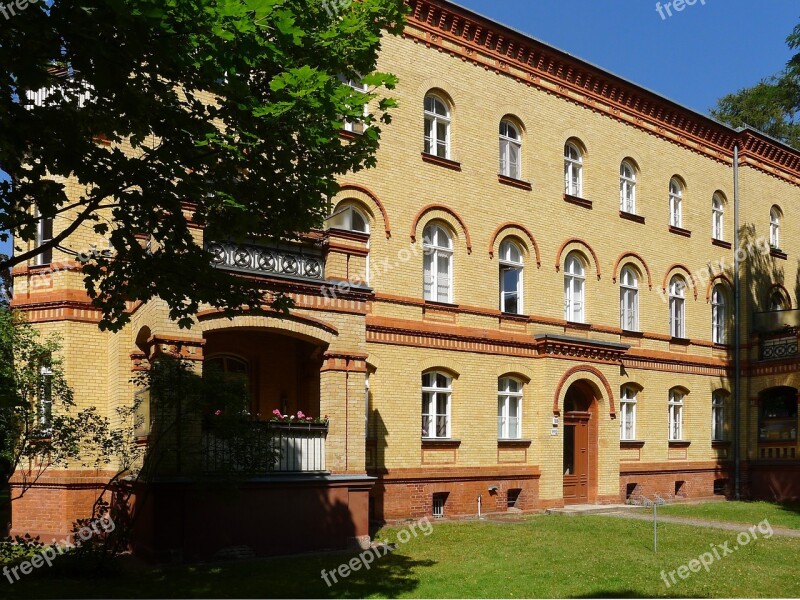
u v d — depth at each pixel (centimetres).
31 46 831
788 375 2744
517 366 2139
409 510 1861
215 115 996
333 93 974
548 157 2322
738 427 2816
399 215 1953
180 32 845
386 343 1883
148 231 1034
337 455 1478
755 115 4575
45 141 917
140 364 1434
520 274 2227
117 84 880
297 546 1402
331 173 1129
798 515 2186
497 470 2045
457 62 2127
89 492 1532
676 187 2792
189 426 1304
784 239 3148
